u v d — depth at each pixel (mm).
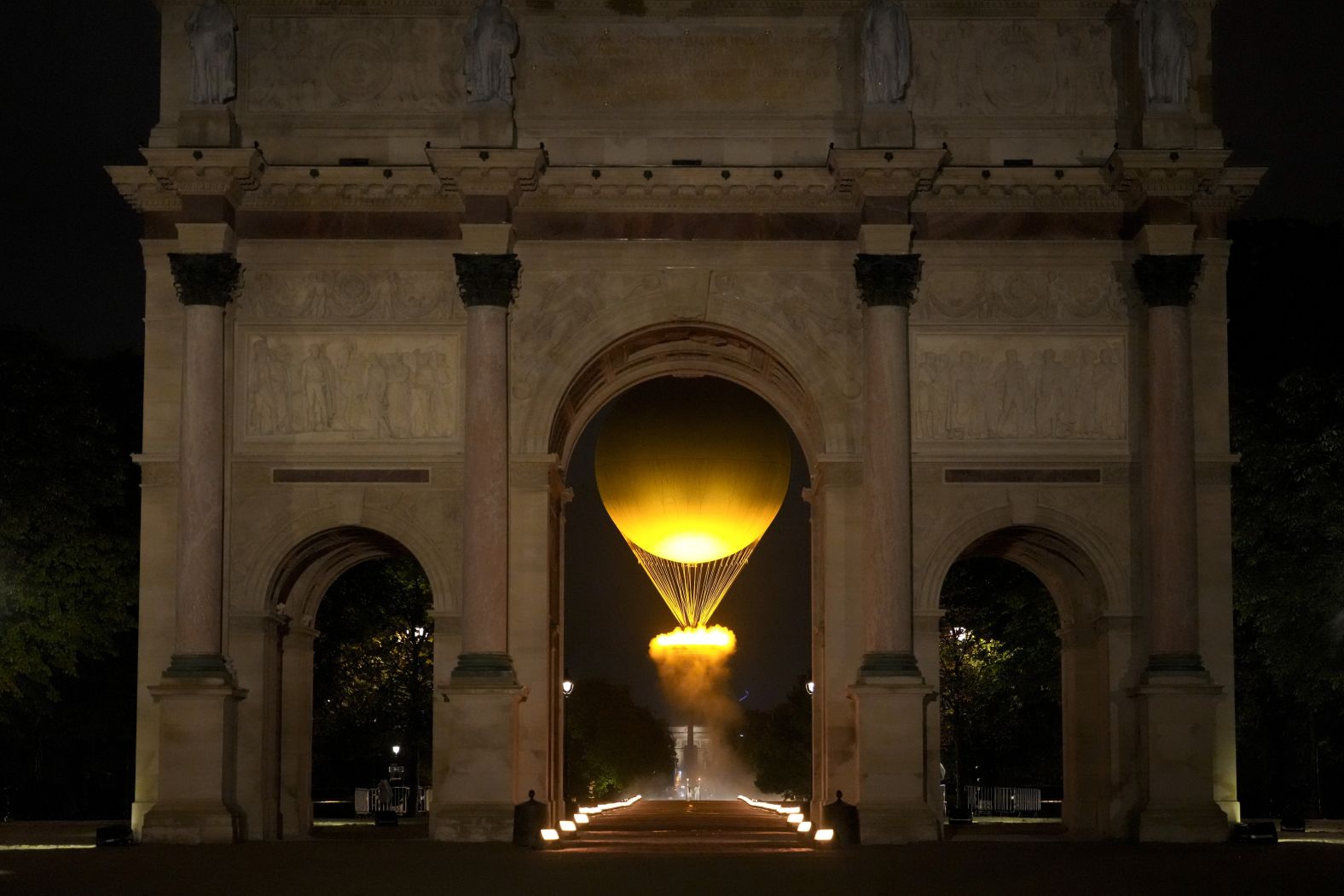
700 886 51500
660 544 88062
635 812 108188
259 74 76125
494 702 70688
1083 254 74938
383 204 74812
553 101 75812
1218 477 73938
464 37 74625
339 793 142500
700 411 85375
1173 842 70125
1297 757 107500
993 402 74625
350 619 113812
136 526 105500
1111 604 73875
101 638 99250
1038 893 49188
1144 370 74438
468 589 71875
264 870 57000
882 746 70625
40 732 110250
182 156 72500
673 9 76125
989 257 74875
